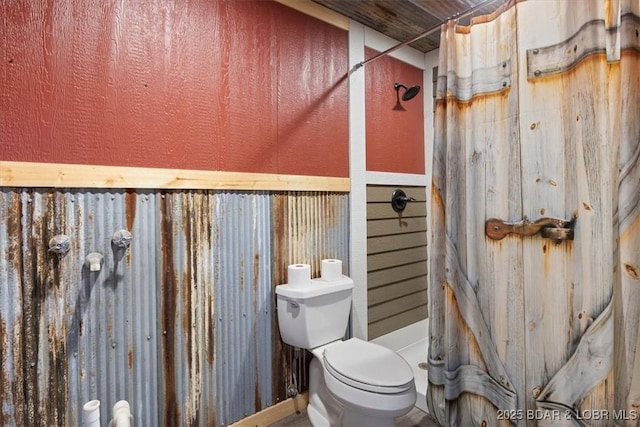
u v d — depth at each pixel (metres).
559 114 1.31
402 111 2.59
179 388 1.52
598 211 1.19
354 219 2.21
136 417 1.41
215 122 1.62
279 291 1.78
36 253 1.21
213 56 1.62
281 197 1.87
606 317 1.16
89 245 1.31
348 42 2.20
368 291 2.33
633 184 1.13
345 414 1.64
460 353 1.62
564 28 1.29
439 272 1.69
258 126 1.77
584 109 1.22
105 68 1.34
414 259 2.69
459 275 1.62
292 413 1.90
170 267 1.50
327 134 2.09
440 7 2.08
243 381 1.71
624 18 1.14
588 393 1.20
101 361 1.33
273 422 1.82
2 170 1.15
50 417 1.24
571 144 1.27
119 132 1.37
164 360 1.48
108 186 1.34
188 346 1.54
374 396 1.40
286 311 1.77
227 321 1.66
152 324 1.45
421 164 2.76
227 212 1.67
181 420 1.52
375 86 2.38
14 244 1.18
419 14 2.17
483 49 1.56
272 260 1.83
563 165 1.30
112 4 1.35
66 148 1.26
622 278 1.15
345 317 1.90
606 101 1.17
